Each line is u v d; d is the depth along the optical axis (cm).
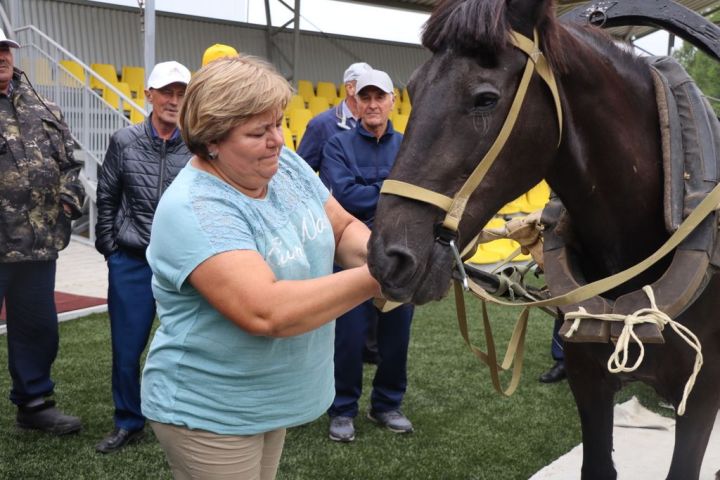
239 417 144
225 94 131
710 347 170
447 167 130
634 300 153
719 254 158
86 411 327
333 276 133
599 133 155
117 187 288
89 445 291
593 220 165
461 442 305
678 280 151
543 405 350
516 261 648
